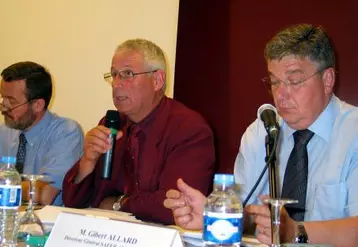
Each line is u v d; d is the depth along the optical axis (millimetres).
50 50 3303
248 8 2713
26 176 1473
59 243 1111
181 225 1519
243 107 2695
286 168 1860
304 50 1704
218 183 1178
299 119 1761
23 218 1390
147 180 2262
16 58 3406
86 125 3182
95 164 2250
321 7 2545
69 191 2279
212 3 2799
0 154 2893
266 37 2658
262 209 1355
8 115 2803
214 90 2773
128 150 2352
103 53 3156
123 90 2279
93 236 1077
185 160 2188
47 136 2834
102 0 3164
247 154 2012
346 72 2479
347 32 2490
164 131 2297
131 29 3066
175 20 2945
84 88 3205
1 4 3490
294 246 1240
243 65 2711
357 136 1754
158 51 2383
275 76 1746
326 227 1446
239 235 1083
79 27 3230
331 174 1760
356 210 1654
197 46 2828
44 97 2850
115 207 2166
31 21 3371
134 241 1025
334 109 1843
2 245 1263
